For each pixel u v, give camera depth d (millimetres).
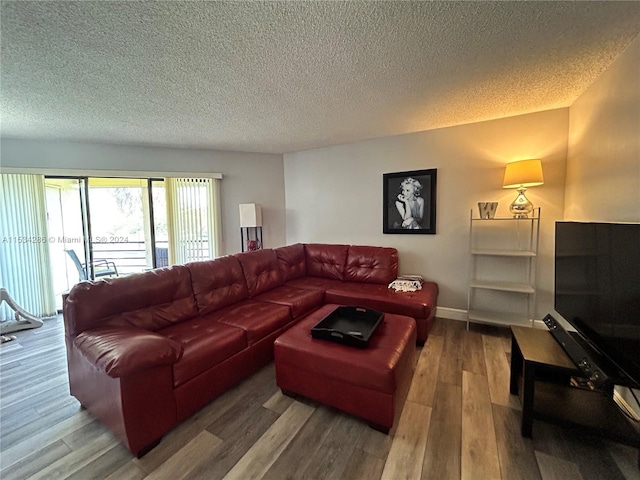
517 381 1905
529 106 2635
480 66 1873
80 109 2465
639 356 1210
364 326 2133
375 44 1597
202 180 4203
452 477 1349
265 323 2357
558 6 1327
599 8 1344
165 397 1595
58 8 1245
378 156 3705
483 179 3104
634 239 1246
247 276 3002
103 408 1573
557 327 1894
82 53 1615
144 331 1805
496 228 3086
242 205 4105
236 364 2064
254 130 3232
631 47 1654
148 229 4496
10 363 2488
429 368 2287
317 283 3494
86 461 1471
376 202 3789
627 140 1720
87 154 3600
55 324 3414
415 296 2830
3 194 3363
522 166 2578
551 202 2795
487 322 2967
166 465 1442
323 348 1807
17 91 2088
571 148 2609
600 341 1486
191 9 1275
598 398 1647
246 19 1357
